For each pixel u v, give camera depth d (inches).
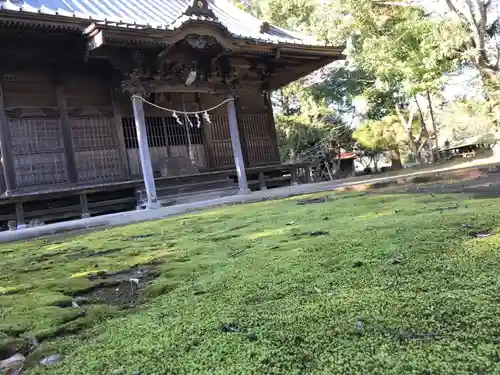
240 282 90.5
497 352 47.4
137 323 73.7
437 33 661.9
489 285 68.4
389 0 762.8
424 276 77.0
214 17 442.3
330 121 1138.7
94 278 116.3
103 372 55.3
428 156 1091.9
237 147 499.8
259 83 631.8
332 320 61.4
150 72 449.4
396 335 54.4
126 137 521.3
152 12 536.7
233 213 263.0
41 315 83.4
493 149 852.0
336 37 874.1
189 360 54.7
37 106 460.4
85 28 405.1
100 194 480.1
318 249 111.8
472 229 112.4
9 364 63.0
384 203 210.7
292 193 427.8
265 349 54.9
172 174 514.3
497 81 686.5
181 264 119.1
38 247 209.8
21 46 437.4
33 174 446.6
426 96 1003.3
